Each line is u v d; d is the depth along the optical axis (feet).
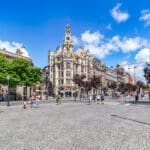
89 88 365.81
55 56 442.09
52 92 430.20
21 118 74.08
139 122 63.62
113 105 160.25
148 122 63.72
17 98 292.61
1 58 225.15
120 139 39.04
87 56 476.54
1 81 221.25
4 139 38.78
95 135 42.83
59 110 111.04
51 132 46.06
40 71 256.73
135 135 43.11
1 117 78.02
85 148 32.27
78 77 366.63
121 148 32.37
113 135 42.93
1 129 50.26
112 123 61.05
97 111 104.22
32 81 247.09
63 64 429.79
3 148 32.22
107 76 606.55
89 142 36.42
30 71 243.60
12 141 37.11
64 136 41.65
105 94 554.05
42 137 40.65
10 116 81.56
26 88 308.81
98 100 196.13
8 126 55.06
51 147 32.83
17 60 237.66
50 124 58.59
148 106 147.23
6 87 273.54
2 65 222.89
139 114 88.99
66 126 54.90
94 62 524.52
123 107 136.98
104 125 57.00
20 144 34.86
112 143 35.73
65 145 34.17
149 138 40.11
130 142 36.60
